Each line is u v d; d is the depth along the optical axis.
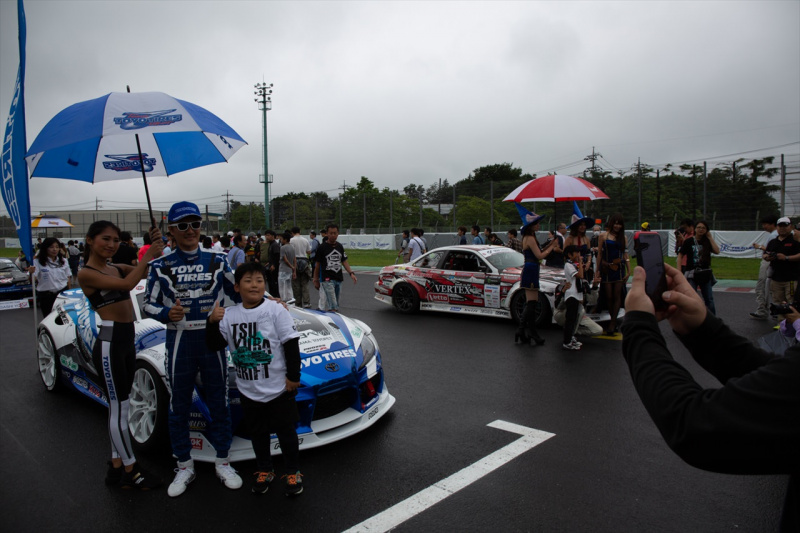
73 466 3.92
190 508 3.27
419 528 2.96
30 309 12.33
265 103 37.62
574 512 3.08
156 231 3.56
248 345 3.29
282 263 10.81
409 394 5.34
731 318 8.75
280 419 3.32
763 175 23.86
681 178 26.86
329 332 4.57
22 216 4.05
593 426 4.38
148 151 4.00
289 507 3.23
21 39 3.78
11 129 3.92
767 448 0.96
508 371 6.05
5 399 5.51
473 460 3.80
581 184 8.21
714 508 3.09
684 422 1.05
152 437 3.99
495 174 76.56
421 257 10.23
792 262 8.03
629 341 1.26
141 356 4.11
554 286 8.22
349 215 39.19
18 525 3.15
